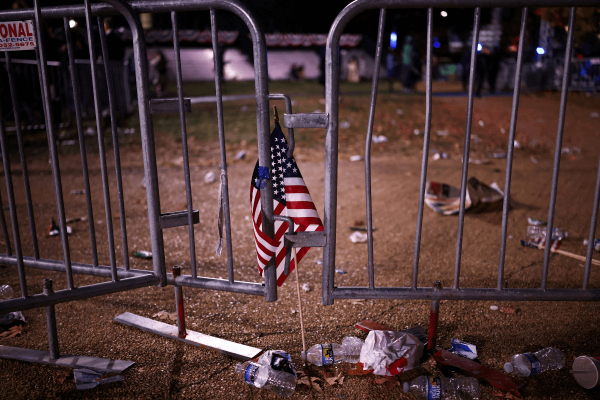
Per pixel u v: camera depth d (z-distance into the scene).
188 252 4.32
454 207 5.32
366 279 3.70
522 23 2.22
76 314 3.19
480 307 3.27
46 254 4.23
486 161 7.82
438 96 17.12
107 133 10.34
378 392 2.36
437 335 2.91
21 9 2.40
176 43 2.37
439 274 3.78
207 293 3.49
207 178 6.69
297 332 2.94
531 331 2.94
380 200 5.84
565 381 2.45
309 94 18.03
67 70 10.36
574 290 2.53
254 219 2.46
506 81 20.25
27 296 2.42
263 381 2.39
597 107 14.27
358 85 23.64
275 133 2.40
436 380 2.30
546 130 10.71
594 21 5.04
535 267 3.89
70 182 6.82
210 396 2.34
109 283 2.58
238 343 2.79
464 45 22.75
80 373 2.45
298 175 2.45
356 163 7.79
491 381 2.40
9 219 5.25
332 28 2.21
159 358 2.66
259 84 2.28
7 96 9.69
